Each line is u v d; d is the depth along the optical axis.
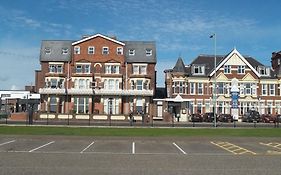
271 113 72.00
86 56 67.69
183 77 71.31
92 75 67.19
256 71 72.62
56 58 67.69
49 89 64.56
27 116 54.25
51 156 19.03
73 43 67.75
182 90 71.31
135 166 15.65
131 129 37.16
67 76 67.31
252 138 30.61
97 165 15.84
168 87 74.44
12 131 33.12
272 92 72.69
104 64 67.69
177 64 72.06
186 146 25.84
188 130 37.03
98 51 68.00
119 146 25.16
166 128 39.25
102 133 32.66
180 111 63.84
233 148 24.78
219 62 73.88
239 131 36.62
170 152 22.03
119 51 68.38
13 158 17.95
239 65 72.44
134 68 68.31
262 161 17.92
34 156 18.92
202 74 72.31
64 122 48.97
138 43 70.50
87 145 25.58
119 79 67.25
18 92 81.31
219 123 56.16
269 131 37.00
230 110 71.06
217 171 14.48
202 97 71.44
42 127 37.59
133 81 67.25
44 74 67.56
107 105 65.94
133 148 23.98
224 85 71.81
